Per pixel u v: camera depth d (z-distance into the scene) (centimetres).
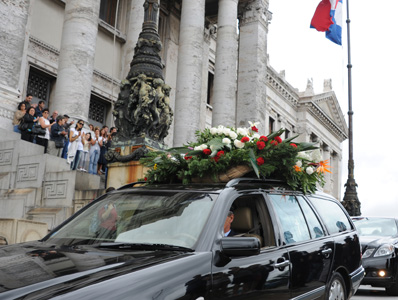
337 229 571
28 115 1441
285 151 480
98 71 2459
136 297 254
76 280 253
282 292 390
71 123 1508
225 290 319
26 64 2067
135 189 423
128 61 2295
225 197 380
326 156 5688
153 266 283
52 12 2261
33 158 1293
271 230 420
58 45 2275
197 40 2522
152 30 1202
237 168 468
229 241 331
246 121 2909
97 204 418
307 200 524
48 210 1190
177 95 2459
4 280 248
